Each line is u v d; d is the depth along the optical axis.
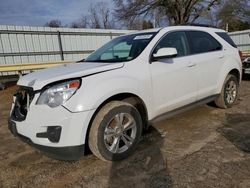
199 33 4.43
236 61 4.99
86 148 3.11
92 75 2.89
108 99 3.00
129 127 3.15
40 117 2.72
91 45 14.34
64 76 2.79
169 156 3.14
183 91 3.88
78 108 2.68
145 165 2.96
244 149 3.24
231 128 3.99
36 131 2.76
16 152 3.54
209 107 5.21
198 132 3.89
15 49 11.89
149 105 3.39
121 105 3.01
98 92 2.81
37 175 2.87
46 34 12.70
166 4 26.08
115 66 3.12
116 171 2.86
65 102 2.67
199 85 4.18
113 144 3.01
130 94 3.19
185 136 3.75
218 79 4.61
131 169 2.88
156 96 3.47
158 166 2.92
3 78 11.06
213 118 4.52
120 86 3.00
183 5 26.03
